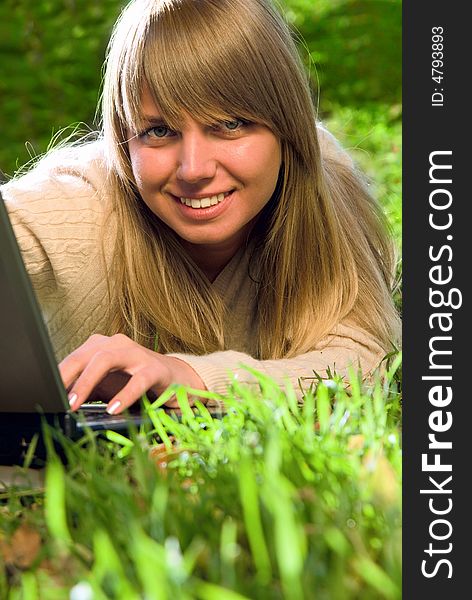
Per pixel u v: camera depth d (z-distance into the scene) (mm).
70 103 11508
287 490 1684
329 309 3338
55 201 3314
